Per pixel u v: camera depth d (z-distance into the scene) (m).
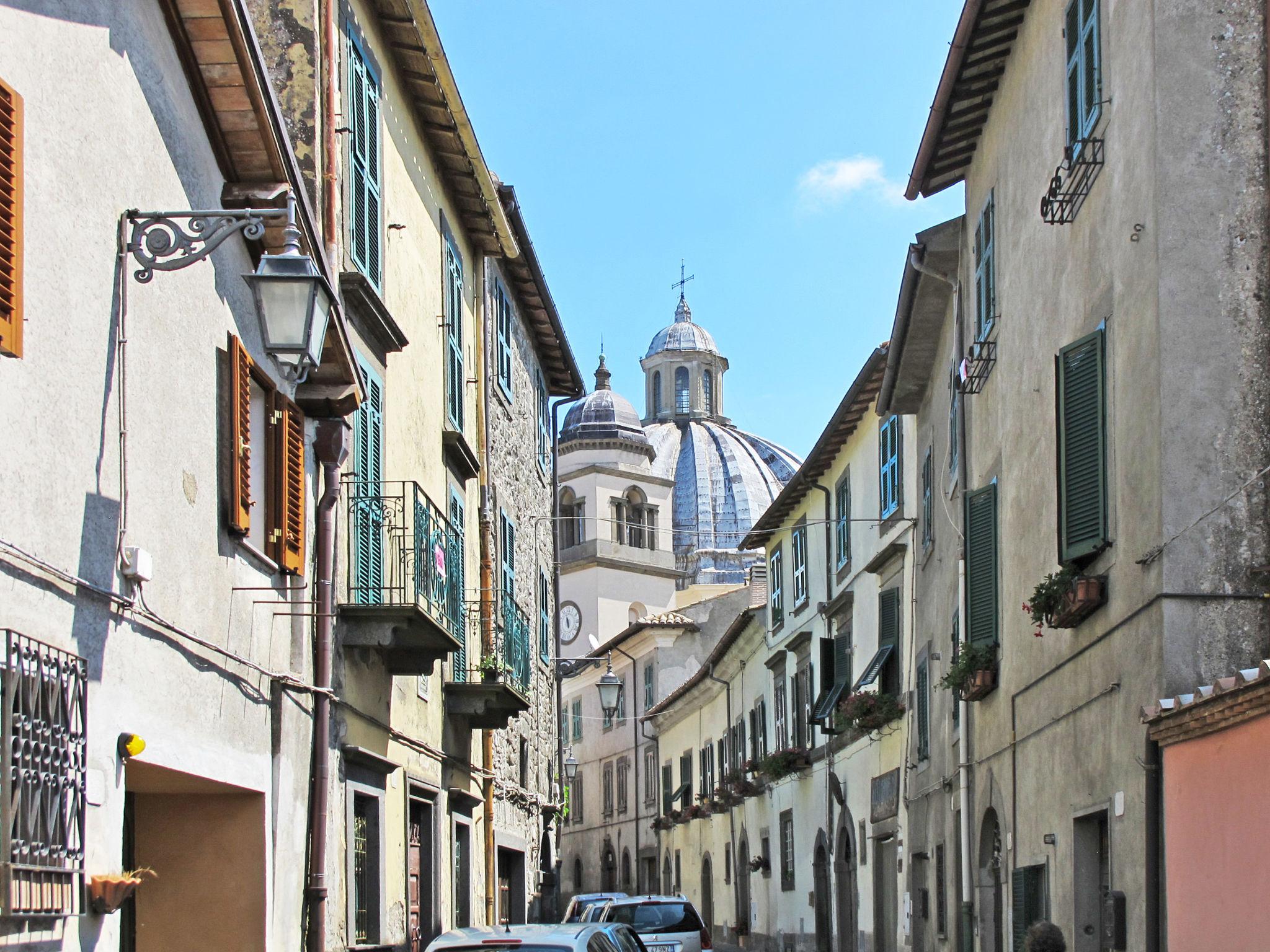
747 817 40.94
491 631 20.69
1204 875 10.07
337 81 13.92
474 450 20.97
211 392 10.63
